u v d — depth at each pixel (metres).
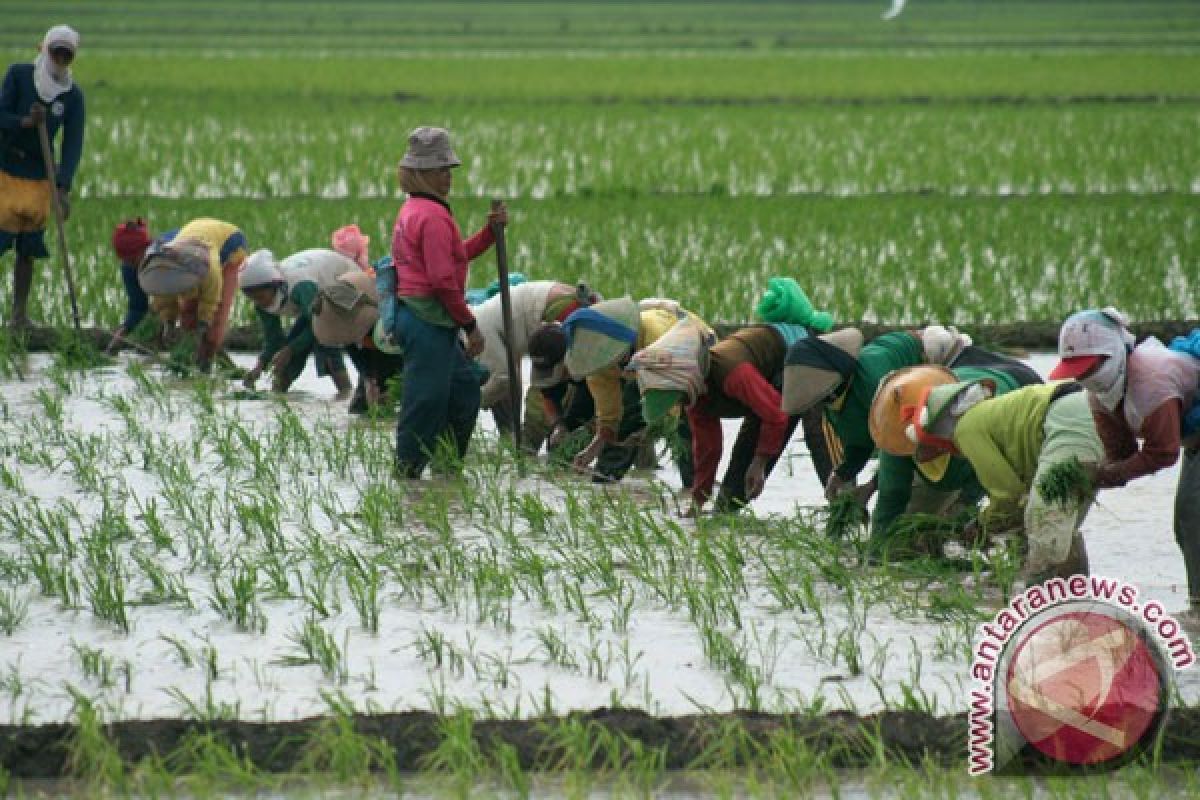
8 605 23.80
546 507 29.80
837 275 52.97
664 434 29.81
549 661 22.23
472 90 134.62
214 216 62.81
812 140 95.25
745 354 27.19
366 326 35.34
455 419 32.53
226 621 23.67
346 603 24.53
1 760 18.97
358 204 67.62
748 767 19.12
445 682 21.50
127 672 21.17
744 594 25.09
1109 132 97.88
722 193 74.00
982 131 99.69
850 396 25.92
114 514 28.23
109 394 38.72
